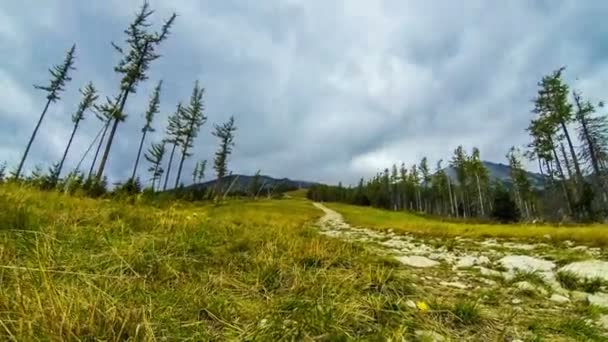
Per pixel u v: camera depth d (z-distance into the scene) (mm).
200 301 2414
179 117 46125
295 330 2070
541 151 36469
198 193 11656
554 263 5805
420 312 2564
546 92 34344
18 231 3205
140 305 2184
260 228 5996
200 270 3270
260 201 52438
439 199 84375
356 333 2174
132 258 3105
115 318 1837
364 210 64188
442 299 2998
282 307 2428
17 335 1595
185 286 2713
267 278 3115
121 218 4914
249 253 3971
